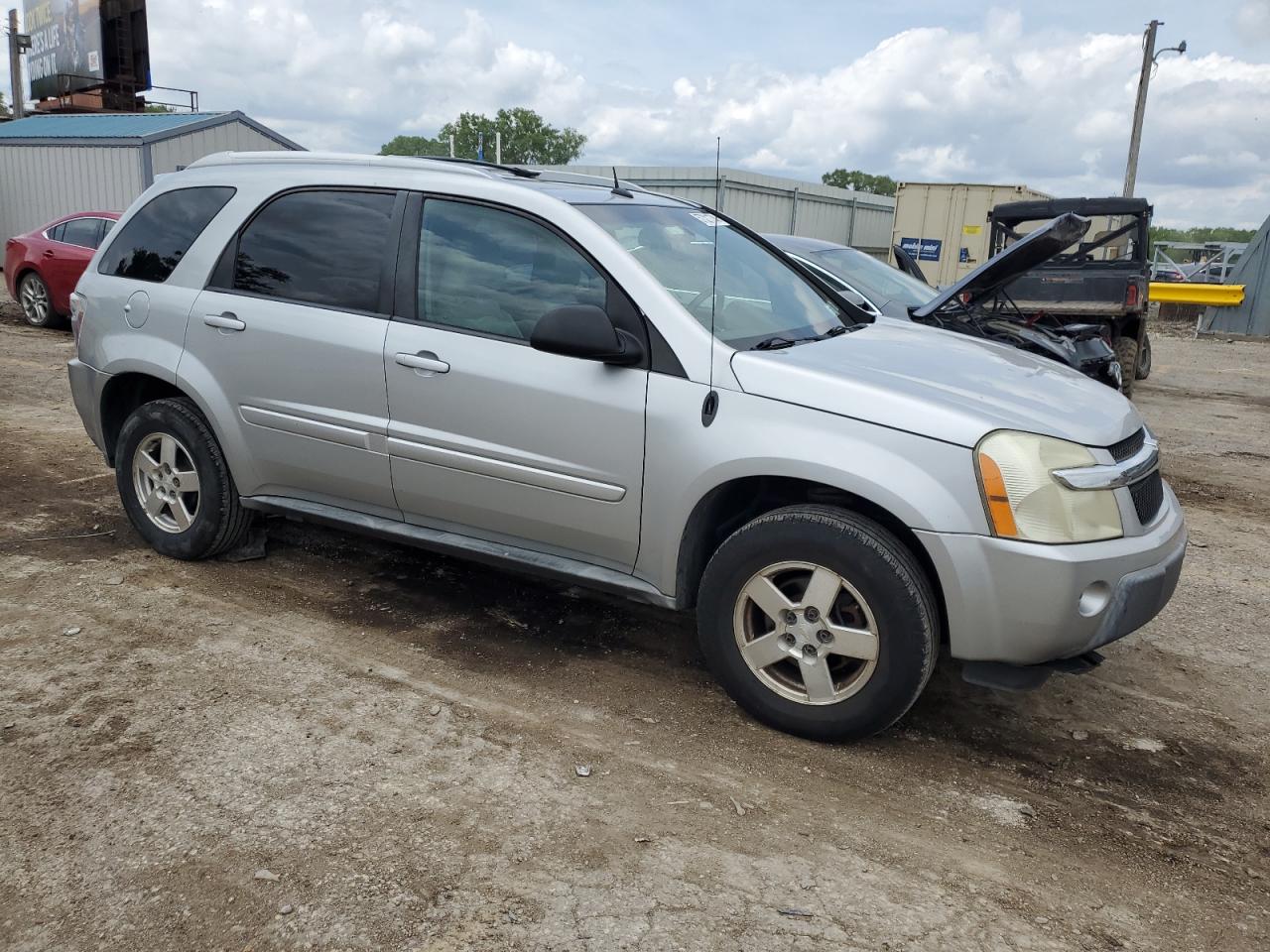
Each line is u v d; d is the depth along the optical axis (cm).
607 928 241
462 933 237
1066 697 384
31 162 2031
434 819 282
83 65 2803
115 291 468
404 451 389
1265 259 1977
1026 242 602
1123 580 308
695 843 278
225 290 436
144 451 470
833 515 318
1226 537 609
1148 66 2858
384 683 363
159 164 1916
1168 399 1176
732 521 364
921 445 307
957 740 347
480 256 378
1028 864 277
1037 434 309
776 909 251
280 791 291
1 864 256
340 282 407
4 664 363
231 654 381
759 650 337
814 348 361
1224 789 323
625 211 395
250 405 427
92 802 282
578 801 295
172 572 462
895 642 311
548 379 356
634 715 350
